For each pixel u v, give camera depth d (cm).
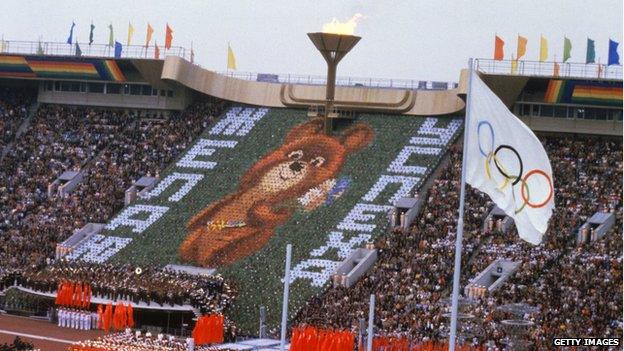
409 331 14175
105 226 19250
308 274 16738
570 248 16162
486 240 16738
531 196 6456
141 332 14412
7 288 17388
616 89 18950
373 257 16912
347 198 18688
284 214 18575
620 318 13975
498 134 6531
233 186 19625
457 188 18312
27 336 15212
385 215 18038
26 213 19950
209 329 14588
